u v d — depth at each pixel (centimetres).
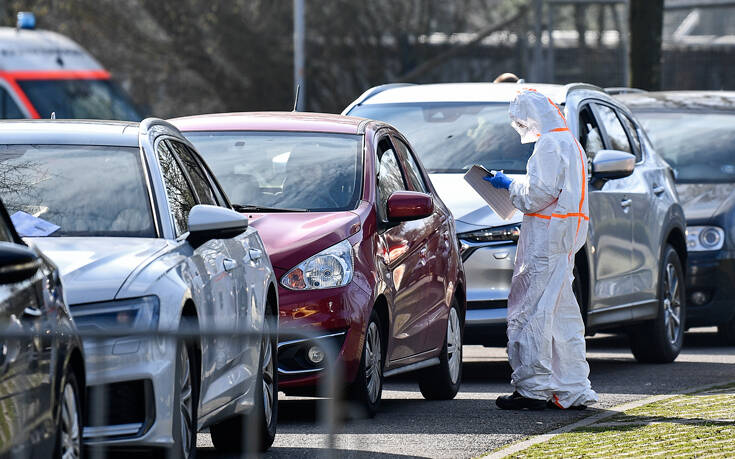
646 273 3947
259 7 12388
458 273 3284
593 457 2308
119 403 1731
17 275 1459
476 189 3077
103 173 2177
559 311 2966
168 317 1859
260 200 2938
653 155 4244
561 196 2912
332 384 1576
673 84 14862
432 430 2670
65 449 1566
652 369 3866
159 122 2405
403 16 12644
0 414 1353
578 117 3772
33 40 7312
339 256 2709
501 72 12988
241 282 2270
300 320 2641
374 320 2791
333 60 12575
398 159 3222
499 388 3478
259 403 2255
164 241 2062
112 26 11956
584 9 13488
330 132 3138
